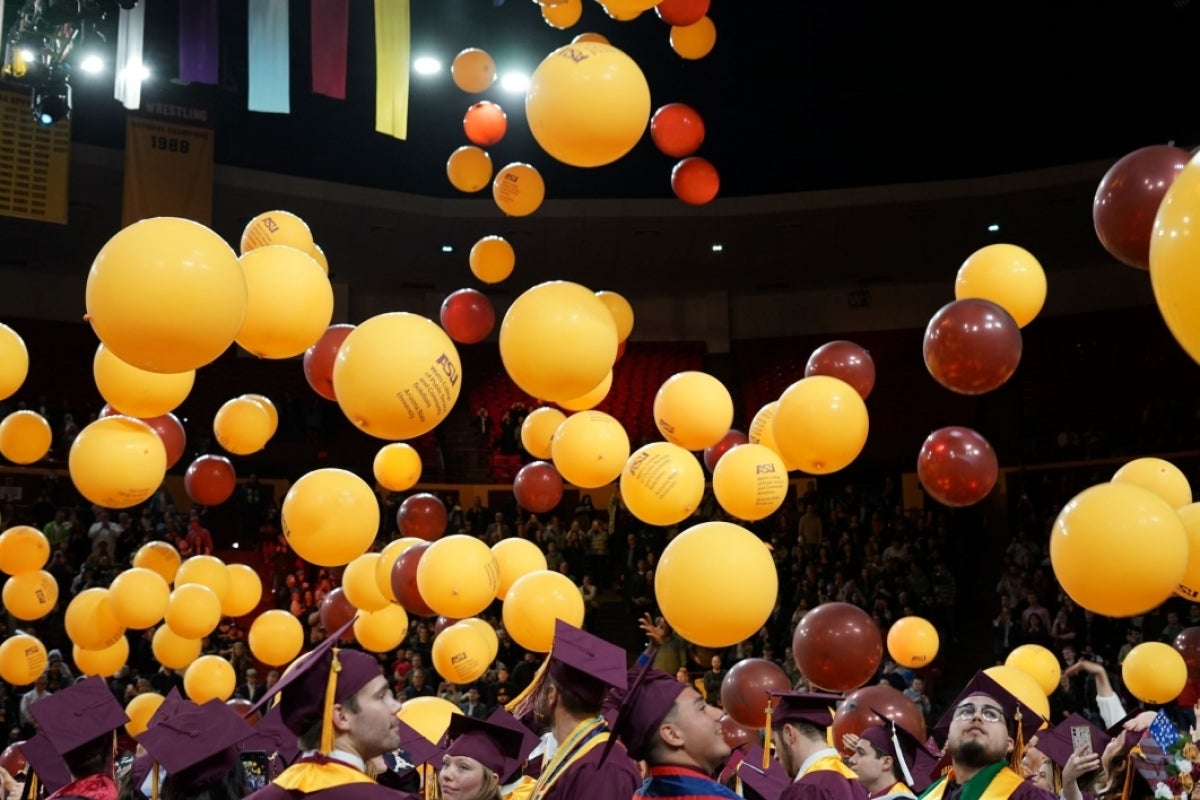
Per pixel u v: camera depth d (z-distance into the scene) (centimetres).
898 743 484
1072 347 2298
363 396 453
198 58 1042
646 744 313
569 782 321
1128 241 418
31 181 1577
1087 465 1989
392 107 865
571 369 473
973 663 1736
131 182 1677
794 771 422
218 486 757
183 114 1725
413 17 1573
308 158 2088
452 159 848
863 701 509
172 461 654
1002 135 2034
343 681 292
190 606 700
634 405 2403
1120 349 2252
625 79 465
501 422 2308
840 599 1597
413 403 454
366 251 2270
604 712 417
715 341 2522
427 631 1454
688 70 1864
